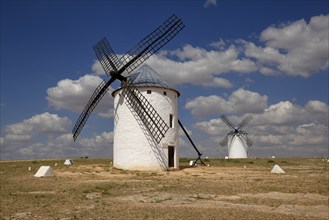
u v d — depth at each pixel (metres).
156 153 32.34
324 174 28.94
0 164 43.97
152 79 33.72
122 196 16.58
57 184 21.64
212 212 12.29
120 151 33.31
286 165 45.03
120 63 33.38
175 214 11.98
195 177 26.58
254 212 12.27
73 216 11.95
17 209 13.39
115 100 35.19
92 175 27.77
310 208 13.18
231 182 22.30
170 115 34.66
